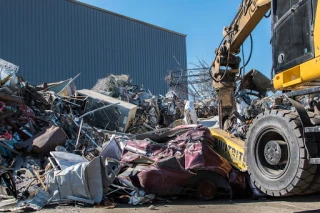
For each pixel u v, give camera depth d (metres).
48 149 9.60
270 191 5.53
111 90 17.77
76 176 6.61
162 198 7.23
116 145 8.20
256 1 7.85
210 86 24.23
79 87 26.34
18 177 8.03
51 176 6.77
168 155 7.33
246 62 9.30
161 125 17.66
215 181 7.23
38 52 24.12
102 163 6.76
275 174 5.52
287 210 5.71
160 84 32.62
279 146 5.41
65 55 25.75
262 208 5.96
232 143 7.54
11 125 10.66
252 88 10.26
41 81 24.05
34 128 11.22
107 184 6.72
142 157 7.32
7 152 9.51
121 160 7.55
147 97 19.58
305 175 5.03
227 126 9.40
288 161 5.24
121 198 7.08
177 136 8.12
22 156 9.56
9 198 6.95
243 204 6.48
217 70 9.75
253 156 5.89
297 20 5.15
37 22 24.31
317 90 4.86
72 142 11.00
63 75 25.45
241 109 11.07
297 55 5.14
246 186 7.34
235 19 9.14
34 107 12.47
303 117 5.06
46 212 5.98
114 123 14.27
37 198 6.54
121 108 14.41
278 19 5.66
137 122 16.00
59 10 25.77
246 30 8.73
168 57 33.78
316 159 4.78
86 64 27.06
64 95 14.81
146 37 32.19
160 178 6.89
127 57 30.28
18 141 10.26
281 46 5.57
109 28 29.19
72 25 26.52
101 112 14.33
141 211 5.95
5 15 22.59
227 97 9.65
